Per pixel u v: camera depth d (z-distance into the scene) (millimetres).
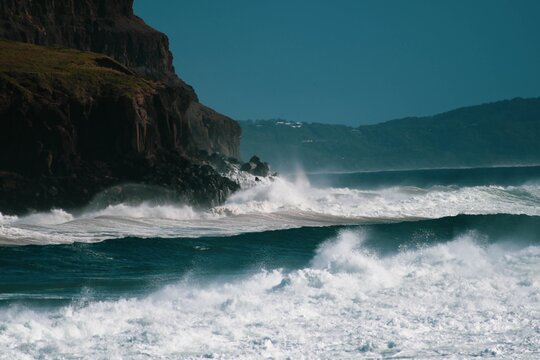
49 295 75750
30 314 60812
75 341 51906
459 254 86062
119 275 90250
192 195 163125
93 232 130000
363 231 123750
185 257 103188
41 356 48562
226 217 152000
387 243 109562
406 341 50562
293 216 153875
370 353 48125
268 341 50750
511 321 55062
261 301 63406
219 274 88500
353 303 62688
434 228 125938
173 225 140625
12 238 119500
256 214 155000
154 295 72312
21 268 94562
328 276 70875
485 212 163000
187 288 74812
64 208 159625
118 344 50875
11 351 49406
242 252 107438
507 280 69375
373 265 75188
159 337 52000
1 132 165000
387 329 53812
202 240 115562
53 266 96000
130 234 128375
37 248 106562
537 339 49844
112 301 66625
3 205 157000
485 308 59375
